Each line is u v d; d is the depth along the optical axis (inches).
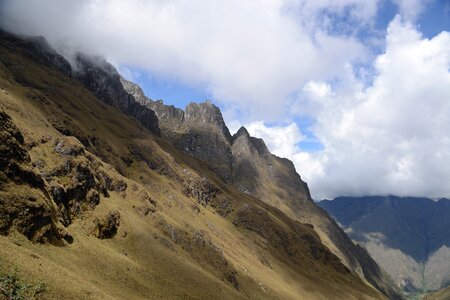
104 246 3713.1
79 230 3666.3
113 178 5206.7
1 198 2797.7
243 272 6181.1
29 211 2940.5
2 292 1764.3
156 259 4092.0
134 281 3390.7
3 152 3004.4
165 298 3457.2
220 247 6638.8
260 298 5797.2
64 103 7677.2
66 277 2362.2
